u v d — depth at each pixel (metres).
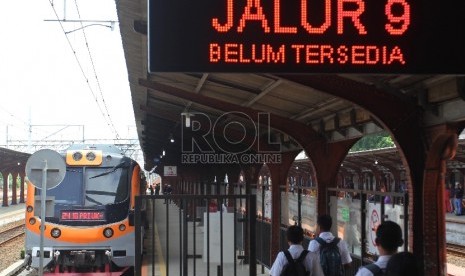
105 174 13.38
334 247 6.25
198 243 19.31
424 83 6.36
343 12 4.09
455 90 5.82
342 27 4.09
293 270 5.61
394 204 7.21
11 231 28.47
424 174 6.37
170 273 13.52
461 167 28.94
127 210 13.30
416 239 6.34
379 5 4.10
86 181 13.27
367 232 8.13
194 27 4.04
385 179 34.44
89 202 13.15
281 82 8.82
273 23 4.07
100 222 13.05
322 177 10.73
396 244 4.05
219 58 4.05
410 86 6.69
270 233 13.78
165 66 4.02
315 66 4.08
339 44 4.09
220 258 8.01
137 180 13.72
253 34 4.07
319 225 6.43
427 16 4.09
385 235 4.05
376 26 4.09
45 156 10.09
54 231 12.85
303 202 11.59
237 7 4.06
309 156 10.84
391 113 6.39
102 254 13.10
